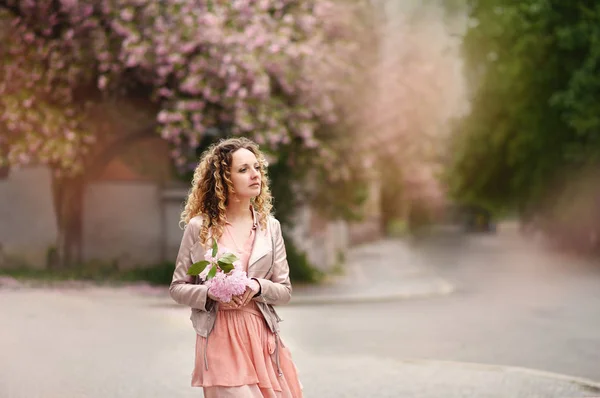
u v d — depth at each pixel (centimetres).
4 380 759
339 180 2288
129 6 1745
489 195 4084
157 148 2261
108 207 2261
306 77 1884
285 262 428
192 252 418
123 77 1897
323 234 2627
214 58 1750
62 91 1866
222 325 409
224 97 1773
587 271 2702
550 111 3238
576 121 2883
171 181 2283
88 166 2052
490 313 1522
